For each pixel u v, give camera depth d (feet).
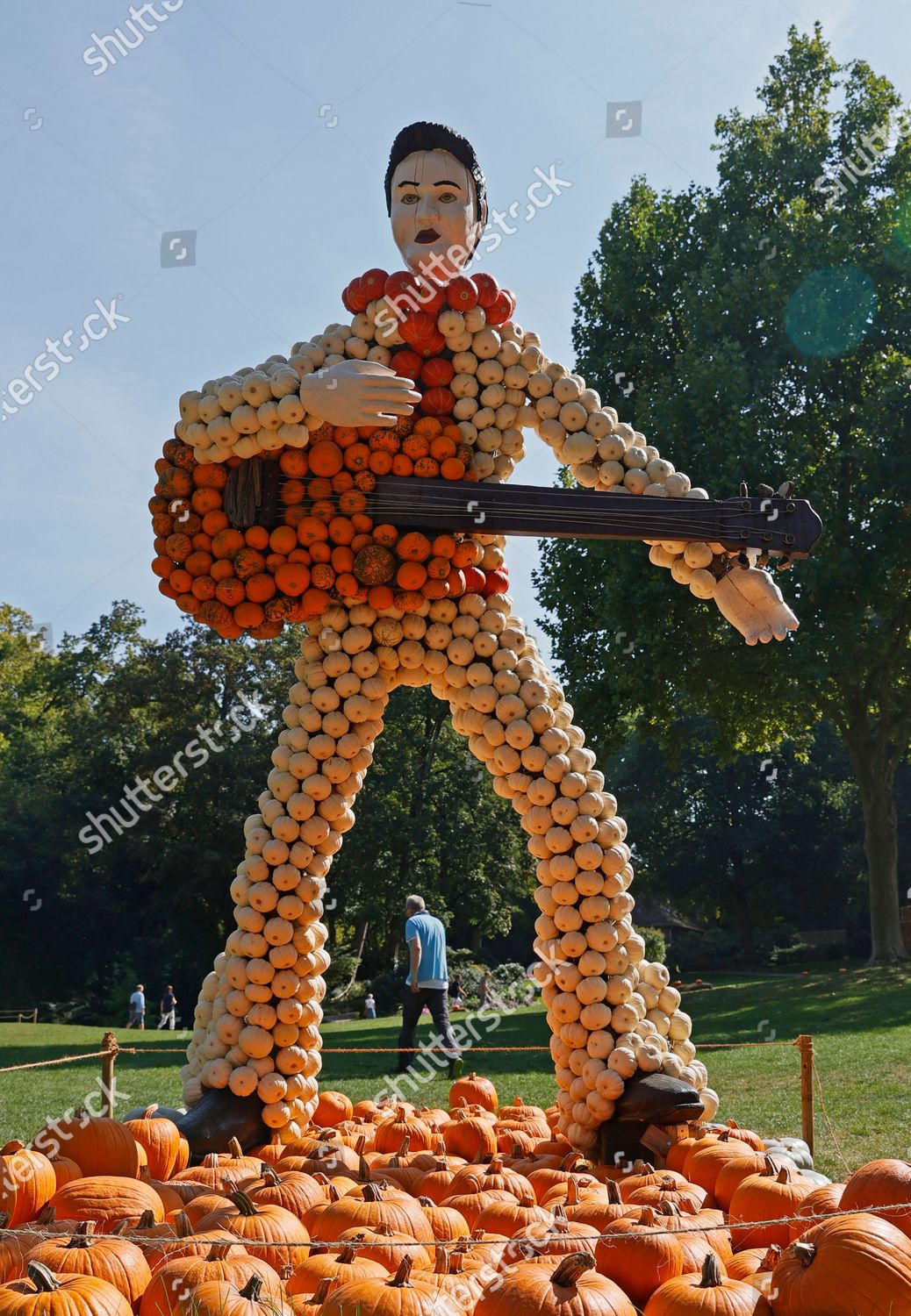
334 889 117.19
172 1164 17.39
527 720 20.39
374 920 119.34
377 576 20.03
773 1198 14.62
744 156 71.67
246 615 20.16
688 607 64.28
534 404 21.16
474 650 20.90
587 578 68.90
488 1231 14.47
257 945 20.15
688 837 163.84
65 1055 49.14
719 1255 13.55
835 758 158.61
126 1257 11.92
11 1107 29.84
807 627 64.59
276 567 20.18
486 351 20.92
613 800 20.18
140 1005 87.97
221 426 19.57
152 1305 11.41
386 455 20.01
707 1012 56.90
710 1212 14.79
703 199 73.00
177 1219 12.85
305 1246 12.64
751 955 155.33
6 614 155.12
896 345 69.77
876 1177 12.82
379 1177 16.49
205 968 116.37
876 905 76.07
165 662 121.08
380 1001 99.71
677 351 71.46
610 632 66.39
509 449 21.56
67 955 120.47
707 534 19.79
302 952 20.26
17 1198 14.07
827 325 66.64
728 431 62.75
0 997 117.50
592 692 67.51
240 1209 13.60
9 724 144.36
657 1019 19.99
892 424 65.98
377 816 115.55
